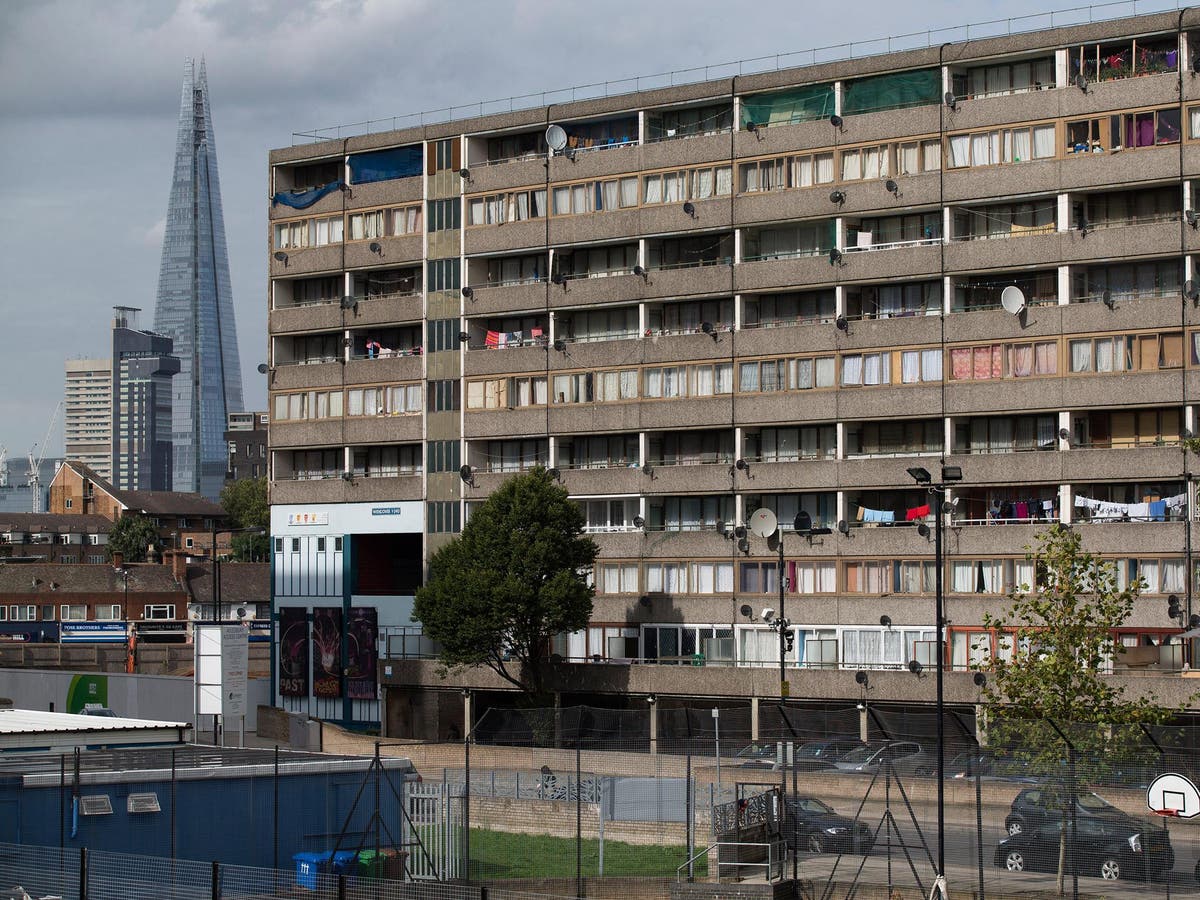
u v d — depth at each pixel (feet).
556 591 257.14
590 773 188.75
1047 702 161.38
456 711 291.79
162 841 154.40
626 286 284.00
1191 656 230.68
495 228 298.56
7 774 149.07
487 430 298.35
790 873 155.22
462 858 169.07
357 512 315.99
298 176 333.42
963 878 150.30
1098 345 242.17
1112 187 240.73
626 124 291.38
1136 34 240.73
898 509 262.67
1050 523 243.19
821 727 244.22
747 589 271.08
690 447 283.18
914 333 256.93
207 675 210.59
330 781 163.94
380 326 316.81
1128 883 145.38
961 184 252.01
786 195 267.59
